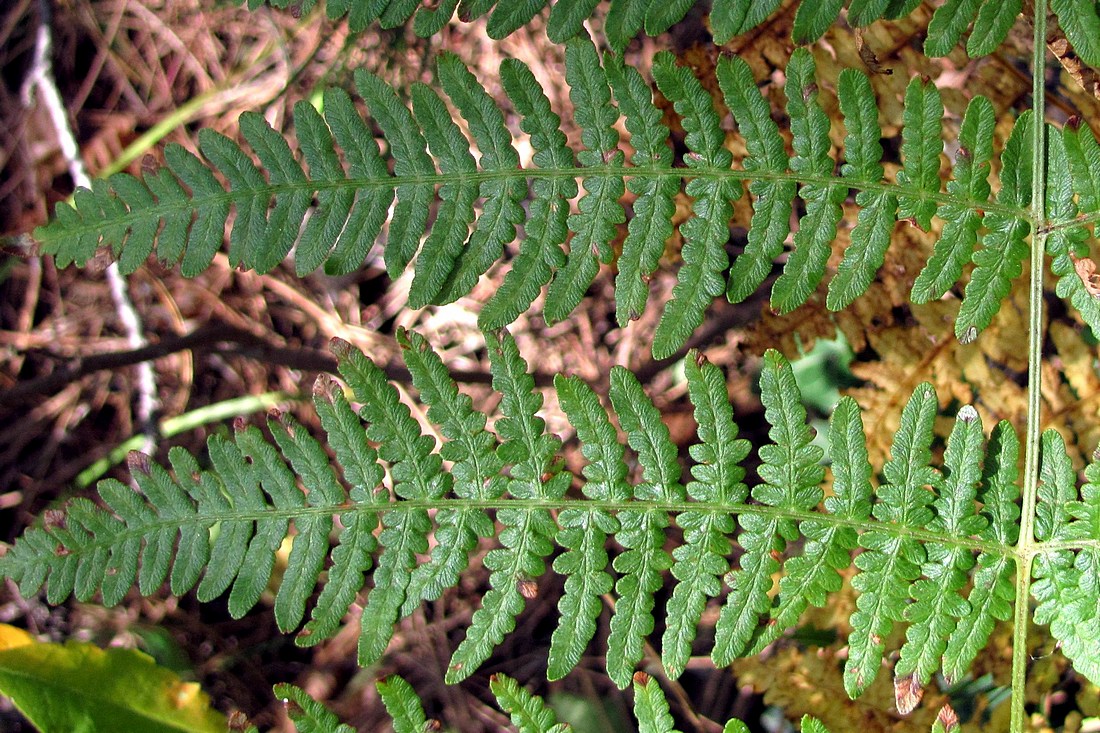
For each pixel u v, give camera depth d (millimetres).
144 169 339
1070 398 400
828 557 336
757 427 545
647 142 334
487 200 336
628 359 572
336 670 540
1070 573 334
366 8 324
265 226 338
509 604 336
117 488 343
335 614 339
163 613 541
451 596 558
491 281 607
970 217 338
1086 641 332
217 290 619
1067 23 329
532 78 333
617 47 328
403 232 337
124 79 639
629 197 476
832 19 327
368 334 609
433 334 610
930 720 406
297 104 336
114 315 616
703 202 335
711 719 491
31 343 606
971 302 339
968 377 402
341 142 337
